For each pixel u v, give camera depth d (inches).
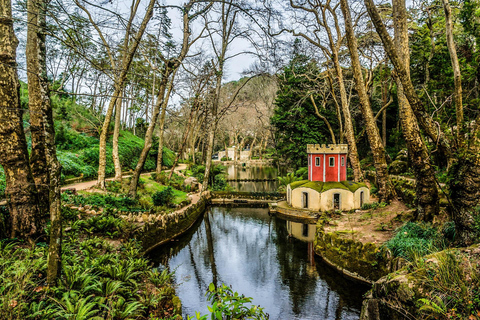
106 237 446.0
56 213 219.0
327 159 882.1
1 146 320.2
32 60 376.8
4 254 271.4
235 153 2544.3
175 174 1256.8
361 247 435.5
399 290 222.5
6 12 298.4
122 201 639.1
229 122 2245.3
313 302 396.5
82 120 1131.3
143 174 1130.0
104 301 241.1
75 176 826.8
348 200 805.2
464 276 201.5
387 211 608.4
